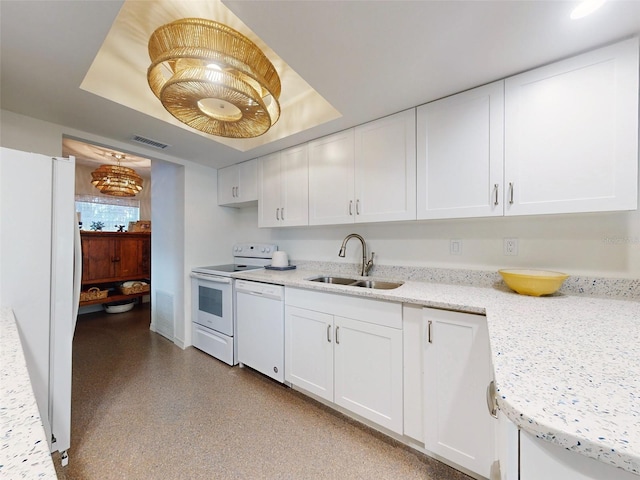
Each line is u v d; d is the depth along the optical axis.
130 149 2.37
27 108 1.70
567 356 0.66
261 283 2.17
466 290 1.56
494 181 1.39
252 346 2.24
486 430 1.17
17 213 1.19
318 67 1.30
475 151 1.45
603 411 0.44
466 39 1.11
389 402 1.48
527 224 1.59
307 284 1.83
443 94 1.52
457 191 1.51
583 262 1.43
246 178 2.79
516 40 1.12
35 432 0.41
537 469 0.46
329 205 2.09
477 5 0.95
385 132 1.78
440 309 1.31
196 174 2.91
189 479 1.26
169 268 3.05
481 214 1.43
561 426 0.41
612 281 1.35
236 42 1.22
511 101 1.35
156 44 1.22
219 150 2.48
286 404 1.83
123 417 1.69
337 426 1.62
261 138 2.36
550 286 1.32
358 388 1.60
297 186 2.31
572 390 0.50
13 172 1.19
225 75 1.23
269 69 1.39
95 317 3.95
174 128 2.01
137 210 4.97
